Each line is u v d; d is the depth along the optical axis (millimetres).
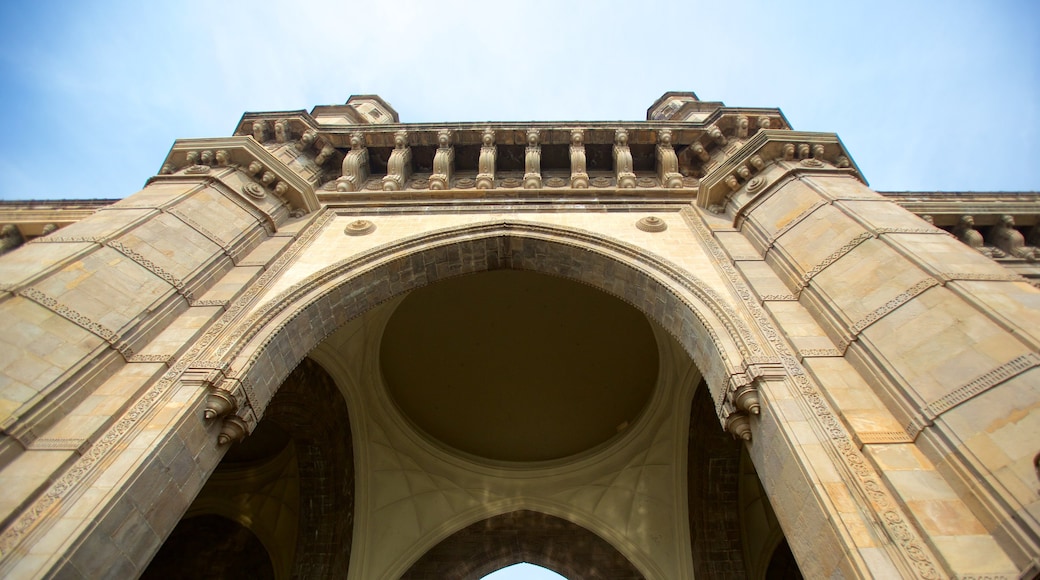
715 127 16781
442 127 17141
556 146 17297
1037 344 7188
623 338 19516
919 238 9859
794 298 10477
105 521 6914
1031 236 16297
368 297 12664
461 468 19125
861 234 10227
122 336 9102
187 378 8914
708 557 16344
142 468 7496
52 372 8055
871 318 8883
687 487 17266
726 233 12906
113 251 10094
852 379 8586
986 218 16047
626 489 18172
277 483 18250
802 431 7832
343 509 17109
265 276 11820
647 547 16969
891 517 6656
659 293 11766
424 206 14727
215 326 10180
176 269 10742
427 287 18594
